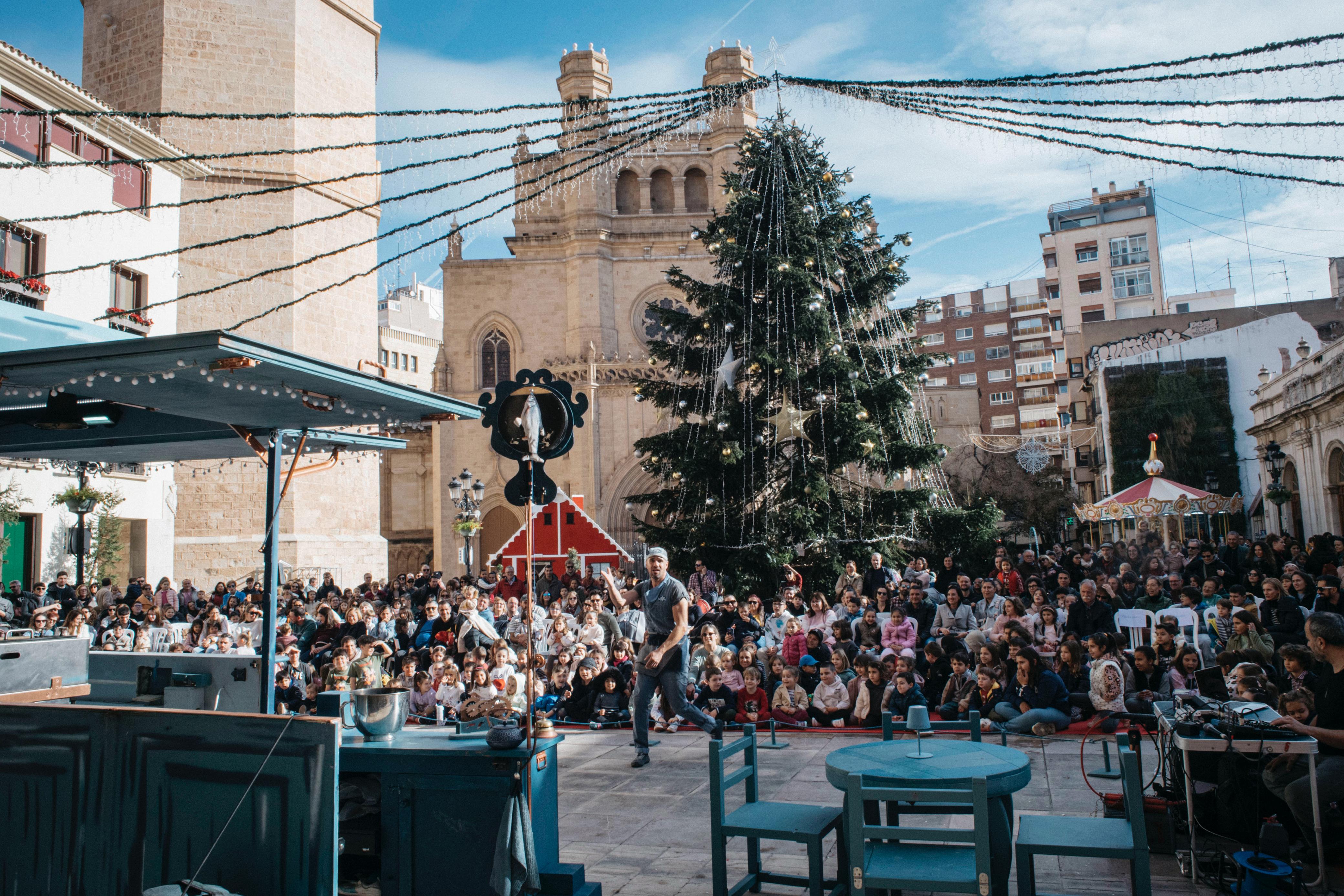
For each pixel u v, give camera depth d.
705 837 6.36
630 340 40.91
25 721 4.82
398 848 4.85
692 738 9.95
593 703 11.09
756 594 18.00
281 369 4.93
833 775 4.62
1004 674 9.80
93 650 8.56
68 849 4.68
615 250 41.44
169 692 8.16
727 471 18.91
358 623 15.50
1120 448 41.22
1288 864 4.93
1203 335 42.38
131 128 23.16
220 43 28.25
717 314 19.48
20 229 20.62
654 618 8.62
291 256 28.05
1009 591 14.72
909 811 5.15
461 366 40.47
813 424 18.75
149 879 4.53
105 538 22.14
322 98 29.77
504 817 4.53
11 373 5.09
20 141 20.70
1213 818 5.66
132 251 23.81
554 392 5.32
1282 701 6.09
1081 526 44.19
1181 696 6.18
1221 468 39.94
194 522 26.97
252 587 20.45
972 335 79.00
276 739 4.39
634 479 38.12
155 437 6.95
